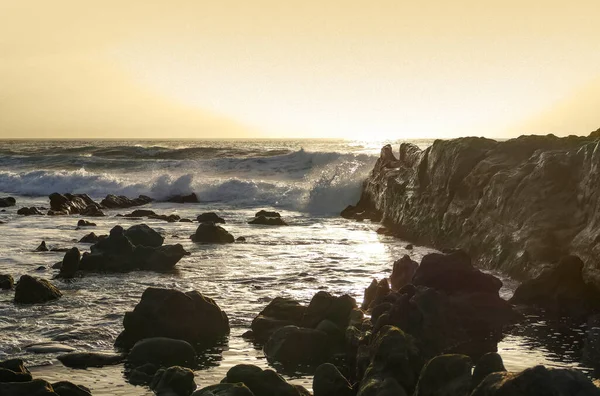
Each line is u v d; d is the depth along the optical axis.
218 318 11.29
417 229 21.19
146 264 16.61
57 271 16.27
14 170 49.59
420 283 12.66
